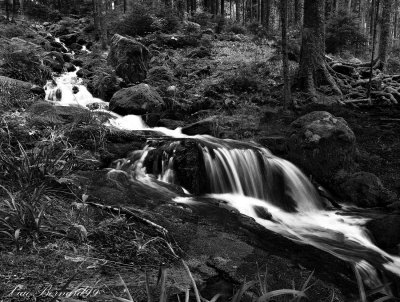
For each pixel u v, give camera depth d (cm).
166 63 1438
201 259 364
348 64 1605
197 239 410
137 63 1272
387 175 796
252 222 520
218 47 1777
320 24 1284
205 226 456
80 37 1941
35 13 2553
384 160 851
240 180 701
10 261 284
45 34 1848
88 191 482
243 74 1282
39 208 371
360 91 1356
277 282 353
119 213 404
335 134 794
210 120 924
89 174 554
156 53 1570
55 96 1086
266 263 386
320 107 1130
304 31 1277
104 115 889
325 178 780
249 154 745
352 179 751
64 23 2220
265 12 2484
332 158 787
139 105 1003
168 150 683
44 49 1481
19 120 629
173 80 1296
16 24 1786
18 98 783
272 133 920
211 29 2130
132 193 525
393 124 1046
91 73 1325
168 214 468
